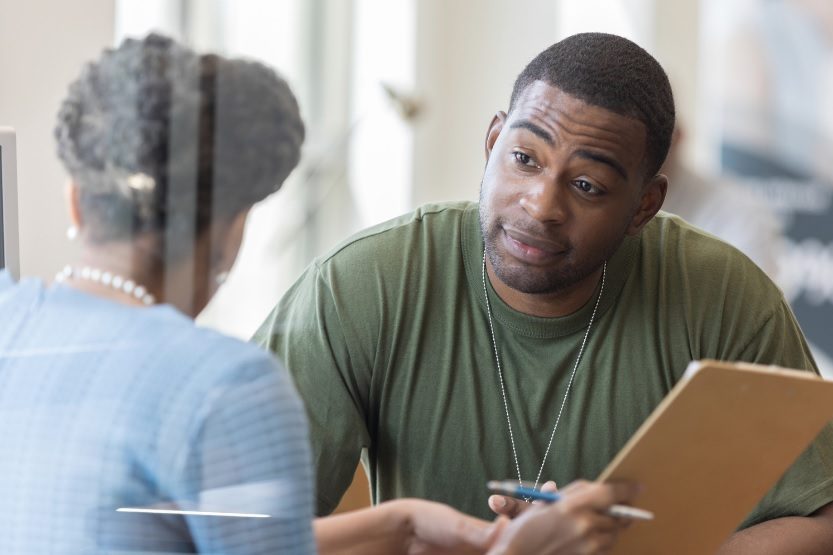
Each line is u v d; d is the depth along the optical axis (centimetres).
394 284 250
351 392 249
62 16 307
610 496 189
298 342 248
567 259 230
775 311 261
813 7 666
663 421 183
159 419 169
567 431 249
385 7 558
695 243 264
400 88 569
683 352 252
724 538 216
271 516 171
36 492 172
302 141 198
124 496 170
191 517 170
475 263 249
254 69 192
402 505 220
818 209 674
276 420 172
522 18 632
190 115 183
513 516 233
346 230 467
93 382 173
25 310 182
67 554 170
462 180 627
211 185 185
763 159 678
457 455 250
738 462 203
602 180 225
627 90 226
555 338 246
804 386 196
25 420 174
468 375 249
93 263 184
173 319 177
